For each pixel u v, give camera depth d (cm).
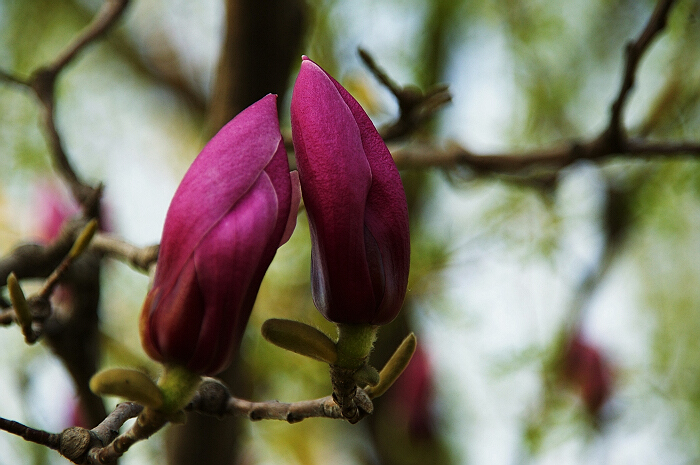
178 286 73
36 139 132
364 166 74
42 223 101
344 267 74
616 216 138
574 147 99
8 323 81
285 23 100
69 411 102
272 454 141
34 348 107
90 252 89
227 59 102
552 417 136
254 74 101
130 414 77
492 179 125
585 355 137
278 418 78
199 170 73
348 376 74
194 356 73
